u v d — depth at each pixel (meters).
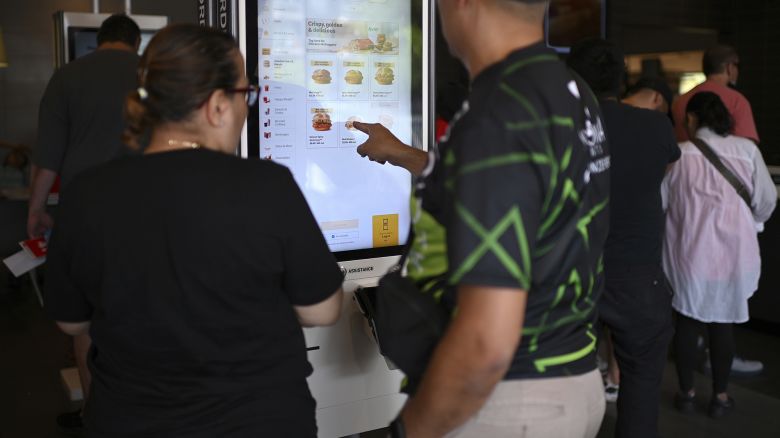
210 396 1.27
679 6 7.61
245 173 1.26
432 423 1.11
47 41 6.53
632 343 2.56
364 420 2.29
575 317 1.21
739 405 3.48
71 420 3.16
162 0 6.76
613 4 7.24
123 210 1.22
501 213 1.00
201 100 1.25
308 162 2.20
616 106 2.48
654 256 2.55
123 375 1.29
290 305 1.37
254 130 2.08
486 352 1.01
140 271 1.22
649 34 7.60
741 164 3.14
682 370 3.36
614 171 2.46
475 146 1.03
